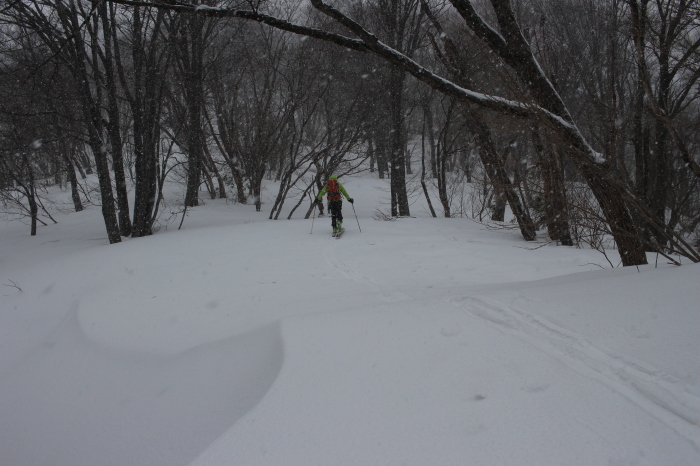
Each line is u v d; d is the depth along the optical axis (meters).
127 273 8.56
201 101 19.39
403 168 18.89
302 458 2.06
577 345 2.60
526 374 2.42
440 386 2.47
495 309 3.33
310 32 4.11
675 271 3.37
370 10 18.36
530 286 4.20
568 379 2.30
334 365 2.92
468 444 1.96
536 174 8.70
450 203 21.97
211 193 25.83
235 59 20.31
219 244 10.79
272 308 5.41
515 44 4.37
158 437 3.30
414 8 16.69
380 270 7.71
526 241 10.72
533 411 2.10
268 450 2.16
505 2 4.25
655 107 4.87
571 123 4.58
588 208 5.61
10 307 7.46
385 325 3.38
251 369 3.53
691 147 14.56
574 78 15.30
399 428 2.17
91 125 12.16
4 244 14.83
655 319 2.68
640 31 5.04
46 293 7.82
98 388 4.52
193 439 3.01
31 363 5.53
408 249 9.55
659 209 14.16
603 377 2.26
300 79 17.66
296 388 2.71
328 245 10.38
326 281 6.97
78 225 17.83
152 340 5.18
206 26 18.09
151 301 6.60
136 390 4.23
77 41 11.40
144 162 13.65
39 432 4.13
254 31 20.78
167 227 15.62
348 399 2.50
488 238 11.13
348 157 22.34
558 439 1.89
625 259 5.08
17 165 16.33
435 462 1.89
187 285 7.29
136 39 13.13
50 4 10.52
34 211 16.55
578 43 15.64
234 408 3.08
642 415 1.95
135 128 13.71
